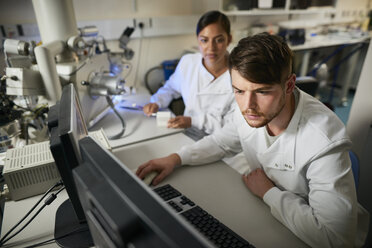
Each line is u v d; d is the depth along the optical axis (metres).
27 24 1.97
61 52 1.36
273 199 0.84
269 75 0.64
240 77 0.68
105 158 0.56
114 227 0.42
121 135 1.39
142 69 2.71
